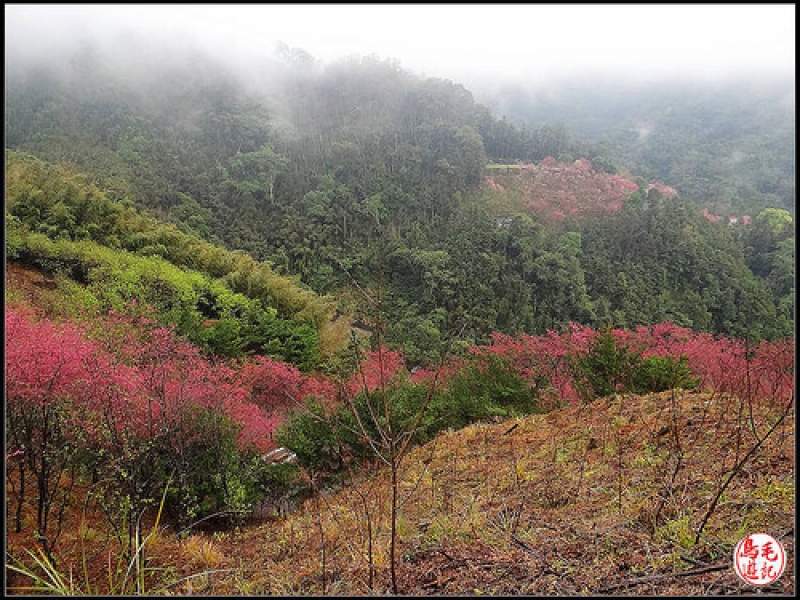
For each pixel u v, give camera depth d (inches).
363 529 156.3
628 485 151.9
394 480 98.2
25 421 157.6
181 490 198.8
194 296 709.9
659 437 192.9
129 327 389.4
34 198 823.7
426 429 313.7
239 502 223.6
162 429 194.7
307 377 540.7
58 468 177.6
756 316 1605.6
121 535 155.3
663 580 91.2
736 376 272.2
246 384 430.0
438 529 138.4
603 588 92.2
